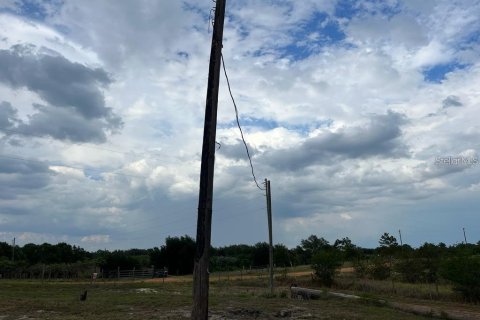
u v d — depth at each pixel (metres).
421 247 40.50
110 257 80.62
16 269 71.25
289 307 23.67
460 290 28.20
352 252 50.75
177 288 41.25
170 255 86.88
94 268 70.50
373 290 34.41
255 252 91.12
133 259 83.19
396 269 42.56
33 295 31.95
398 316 20.66
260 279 51.47
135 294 33.25
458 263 28.06
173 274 86.50
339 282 41.41
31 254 93.44
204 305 8.85
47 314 20.69
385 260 44.38
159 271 73.06
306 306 24.34
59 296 31.14
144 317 19.38
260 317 20.36
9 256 91.81
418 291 31.02
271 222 34.47
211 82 9.81
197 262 9.02
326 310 22.64
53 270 70.56
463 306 25.39
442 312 21.33
